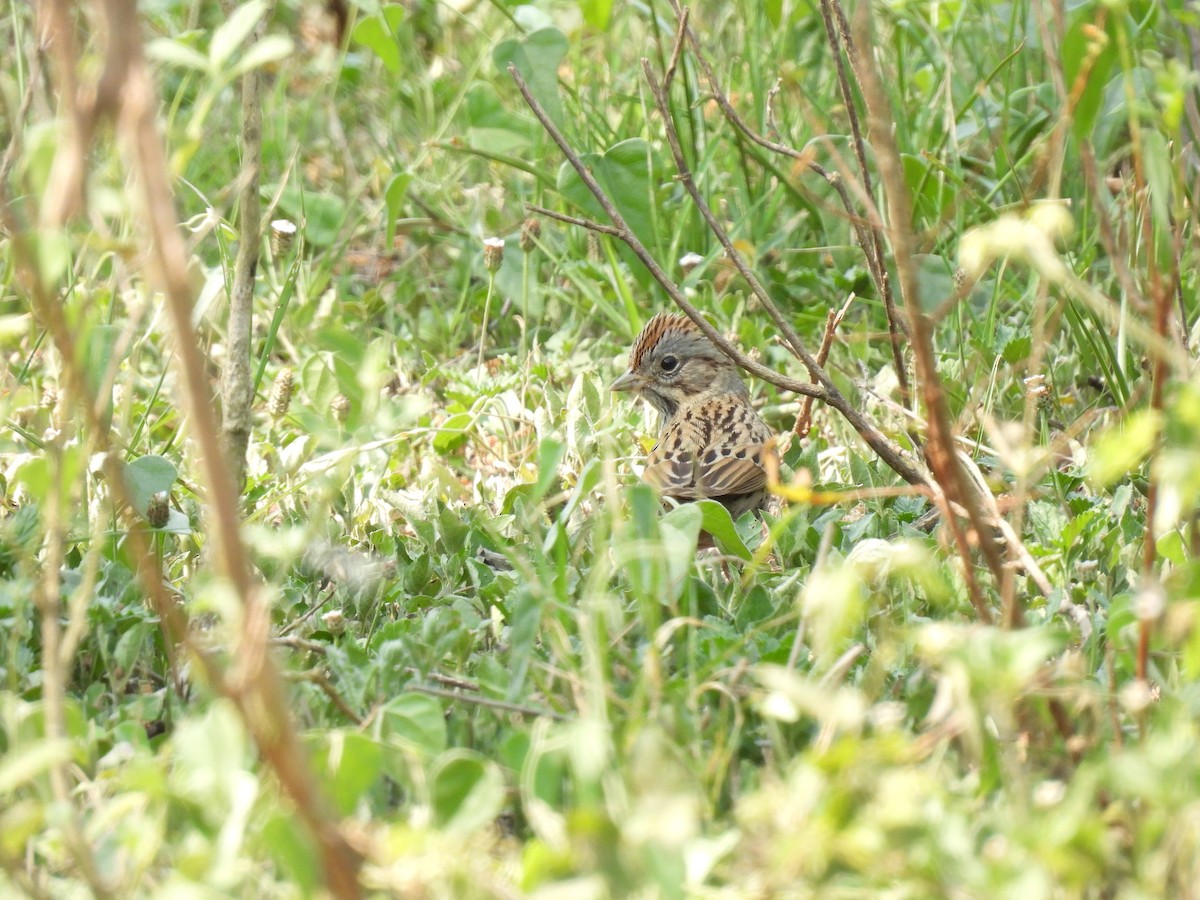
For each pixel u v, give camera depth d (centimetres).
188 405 488
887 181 599
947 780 571
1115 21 572
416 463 1113
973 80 1412
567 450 1015
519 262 1366
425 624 692
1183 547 738
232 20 496
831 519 943
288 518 893
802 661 687
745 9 1463
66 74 446
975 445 959
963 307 1223
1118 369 942
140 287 1117
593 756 473
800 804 458
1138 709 555
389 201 1188
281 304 977
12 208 798
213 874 462
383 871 464
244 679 461
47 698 529
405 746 549
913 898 451
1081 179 1272
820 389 956
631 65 1591
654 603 646
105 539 784
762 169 1422
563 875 456
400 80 1591
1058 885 478
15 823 461
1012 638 482
